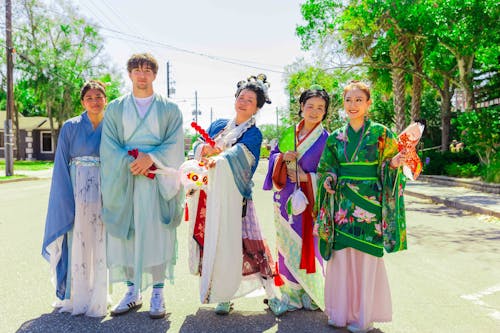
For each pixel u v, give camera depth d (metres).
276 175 3.67
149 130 3.65
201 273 3.63
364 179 3.29
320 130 3.73
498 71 18.91
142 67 3.62
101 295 3.53
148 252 3.55
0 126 42.00
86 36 36.44
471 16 15.18
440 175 17.72
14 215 8.86
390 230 3.21
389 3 16.33
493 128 14.02
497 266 5.10
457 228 7.55
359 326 3.22
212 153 3.71
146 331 3.23
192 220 3.74
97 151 3.68
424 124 3.10
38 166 31.12
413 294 4.09
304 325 3.37
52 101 36.94
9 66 20.55
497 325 3.35
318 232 3.39
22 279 4.45
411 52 20.48
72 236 3.58
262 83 3.79
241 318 3.52
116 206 3.53
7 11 20.39
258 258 3.68
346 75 20.12
